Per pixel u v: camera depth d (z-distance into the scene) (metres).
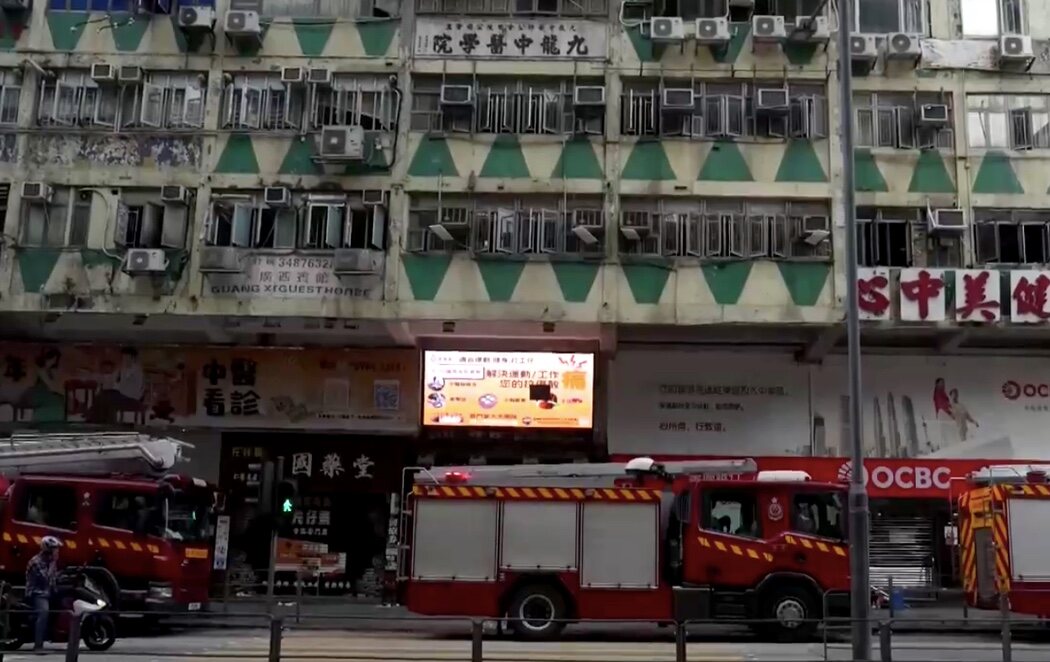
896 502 22.53
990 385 22.34
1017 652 14.25
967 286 20.80
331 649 13.80
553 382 22.55
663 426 22.39
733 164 21.83
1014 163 21.89
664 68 22.16
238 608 20.70
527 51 22.27
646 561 15.99
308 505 23.41
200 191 21.72
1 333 22.88
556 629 15.86
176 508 17.14
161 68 22.19
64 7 22.44
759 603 15.73
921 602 20.83
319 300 21.23
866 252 21.70
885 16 22.62
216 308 21.14
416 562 16.14
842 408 22.33
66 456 17.27
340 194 21.80
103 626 14.11
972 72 22.20
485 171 21.83
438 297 21.27
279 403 22.91
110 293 21.23
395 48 22.30
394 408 22.86
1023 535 16.56
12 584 16.17
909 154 21.95
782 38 21.95
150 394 22.91
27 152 21.83
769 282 21.28
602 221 21.59
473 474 16.70
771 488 16.11
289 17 22.45
